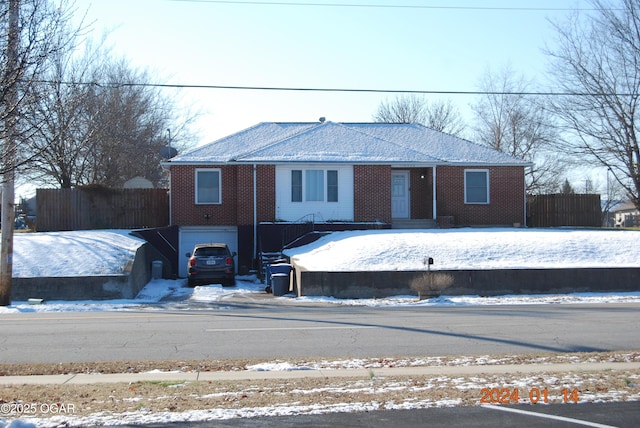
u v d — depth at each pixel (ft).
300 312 57.31
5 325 49.34
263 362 35.06
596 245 80.43
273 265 77.00
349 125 128.06
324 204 104.99
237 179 104.42
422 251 78.13
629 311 55.98
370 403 25.50
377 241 82.43
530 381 29.07
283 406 25.14
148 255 91.86
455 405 25.25
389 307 61.46
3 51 28.60
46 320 52.42
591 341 40.98
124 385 29.25
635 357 35.47
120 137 139.64
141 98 154.51
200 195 105.19
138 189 108.17
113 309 61.52
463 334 43.65
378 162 105.29
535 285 71.61
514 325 47.50
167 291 79.05
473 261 75.41
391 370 32.58
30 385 29.48
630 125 121.80
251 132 120.57
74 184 130.62
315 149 107.86
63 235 87.86
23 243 82.12
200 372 32.58
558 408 24.85
